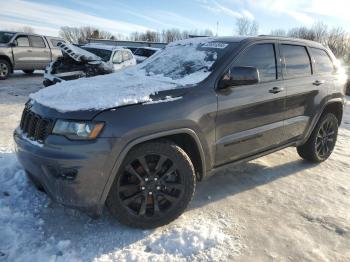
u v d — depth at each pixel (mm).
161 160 3186
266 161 5309
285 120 4398
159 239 3088
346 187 4516
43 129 3010
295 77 4523
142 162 3107
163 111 3094
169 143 3211
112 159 2875
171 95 3230
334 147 6008
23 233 3047
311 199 4102
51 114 2975
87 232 3156
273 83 4160
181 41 4668
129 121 2914
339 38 39312
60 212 3439
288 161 5383
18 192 3742
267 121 4121
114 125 2861
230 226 3396
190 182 3338
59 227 3205
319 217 3676
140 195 3166
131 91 3172
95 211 2980
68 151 2805
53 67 10625
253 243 3146
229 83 3549
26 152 3045
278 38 4438
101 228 3229
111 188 3004
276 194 4180
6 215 3285
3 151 4918
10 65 14344
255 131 3959
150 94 3150
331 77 5152
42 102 3219
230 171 4797
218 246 3057
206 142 3441
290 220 3588
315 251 3084
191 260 2865
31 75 16469
